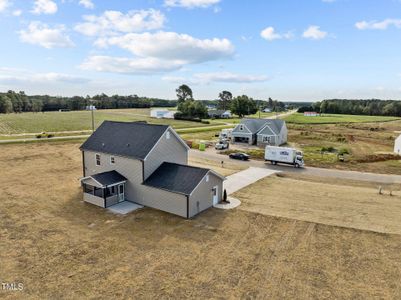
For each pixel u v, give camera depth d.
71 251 15.87
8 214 20.84
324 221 20.36
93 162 27.25
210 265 14.66
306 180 31.70
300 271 14.28
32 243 16.70
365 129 85.56
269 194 26.28
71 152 45.00
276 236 18.03
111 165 25.41
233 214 21.50
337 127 90.69
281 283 13.29
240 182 30.09
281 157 39.12
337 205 23.58
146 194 22.88
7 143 50.69
